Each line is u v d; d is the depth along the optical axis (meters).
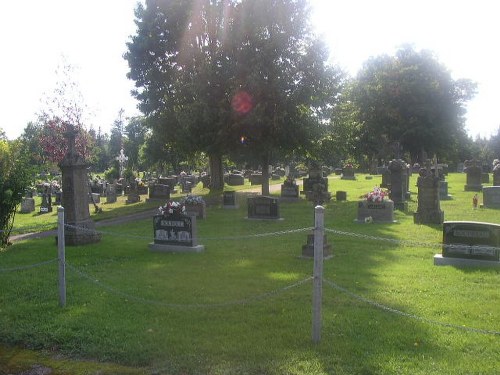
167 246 14.62
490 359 6.27
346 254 13.76
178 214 14.52
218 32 34.22
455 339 6.95
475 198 24.17
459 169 76.06
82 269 12.16
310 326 7.57
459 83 76.44
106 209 31.72
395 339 6.96
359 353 6.49
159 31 36.28
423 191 20.38
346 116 38.50
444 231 12.25
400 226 19.53
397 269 11.66
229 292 9.62
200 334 7.37
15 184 16.30
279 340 7.01
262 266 12.20
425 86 74.94
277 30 32.38
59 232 8.96
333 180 54.69
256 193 40.44
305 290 9.72
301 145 33.84
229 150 33.91
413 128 74.50
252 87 30.66
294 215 24.47
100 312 8.52
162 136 37.84
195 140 32.62
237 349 6.73
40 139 34.50
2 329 7.85
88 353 6.85
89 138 36.16
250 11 31.88
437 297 9.13
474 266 11.77
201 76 32.28
